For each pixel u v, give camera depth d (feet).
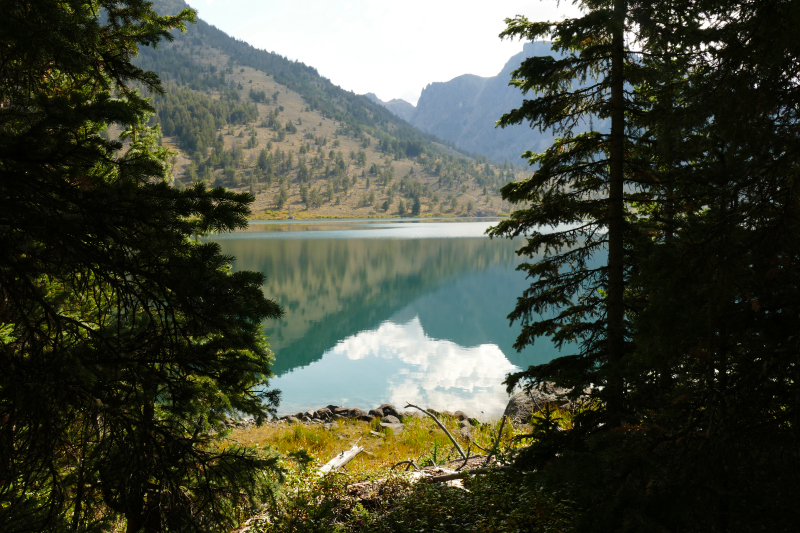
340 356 76.89
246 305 12.33
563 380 20.25
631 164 22.97
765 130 10.28
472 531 18.24
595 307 23.75
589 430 20.22
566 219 23.79
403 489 24.16
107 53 13.42
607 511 9.56
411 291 139.13
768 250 9.52
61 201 10.61
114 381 11.65
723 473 8.99
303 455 23.54
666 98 18.76
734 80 10.61
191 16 15.64
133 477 11.27
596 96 22.76
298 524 20.53
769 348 9.61
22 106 10.64
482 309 116.06
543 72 22.58
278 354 78.02
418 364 72.43
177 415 15.35
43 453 10.21
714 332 9.86
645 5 17.46
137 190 11.18
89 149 10.45
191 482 12.98
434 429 43.68
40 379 10.16
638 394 14.92
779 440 9.11
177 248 11.89
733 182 11.32
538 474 11.04
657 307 10.44
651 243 20.04
